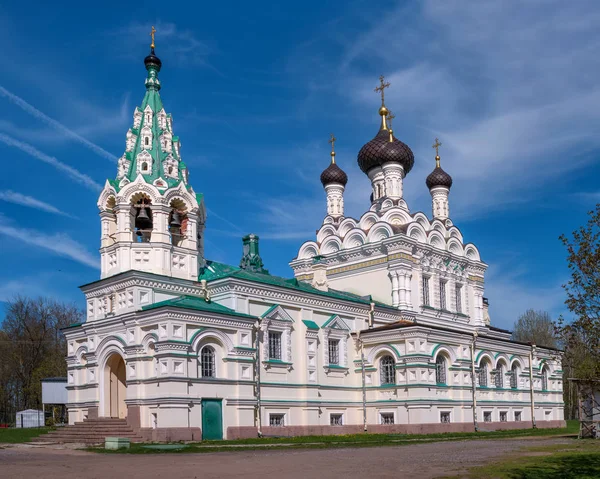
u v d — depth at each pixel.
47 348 85.44
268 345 44.56
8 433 48.91
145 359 39.22
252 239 54.00
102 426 40.66
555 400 65.50
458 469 22.91
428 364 48.34
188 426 37.84
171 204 46.28
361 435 44.31
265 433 42.22
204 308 40.09
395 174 64.44
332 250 63.31
